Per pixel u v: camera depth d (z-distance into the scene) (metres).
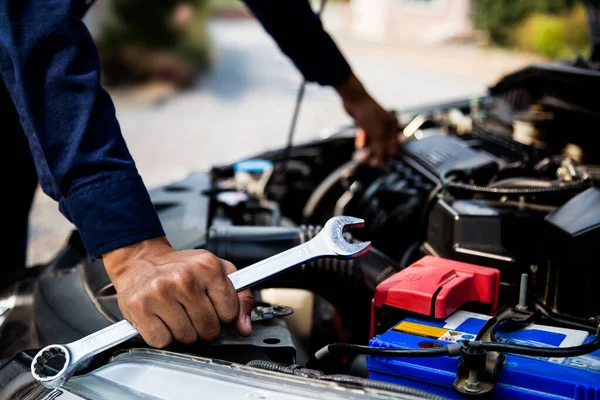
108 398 0.81
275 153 2.11
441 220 1.20
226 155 5.43
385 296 0.94
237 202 1.57
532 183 1.29
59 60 0.92
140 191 0.90
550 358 0.79
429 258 1.05
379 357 0.83
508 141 1.63
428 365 0.80
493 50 15.85
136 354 0.86
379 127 1.75
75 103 0.91
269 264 0.89
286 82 10.64
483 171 1.43
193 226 1.24
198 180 1.68
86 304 1.12
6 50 0.93
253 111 7.79
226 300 0.85
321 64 1.68
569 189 1.20
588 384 0.72
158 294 0.82
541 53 14.55
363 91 1.75
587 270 0.97
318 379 0.74
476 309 0.99
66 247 1.47
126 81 10.02
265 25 1.64
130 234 0.88
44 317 1.12
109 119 0.93
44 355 0.84
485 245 1.11
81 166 0.88
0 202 1.54
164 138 6.14
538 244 1.19
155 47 10.49
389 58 13.78
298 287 1.17
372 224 1.51
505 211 1.20
